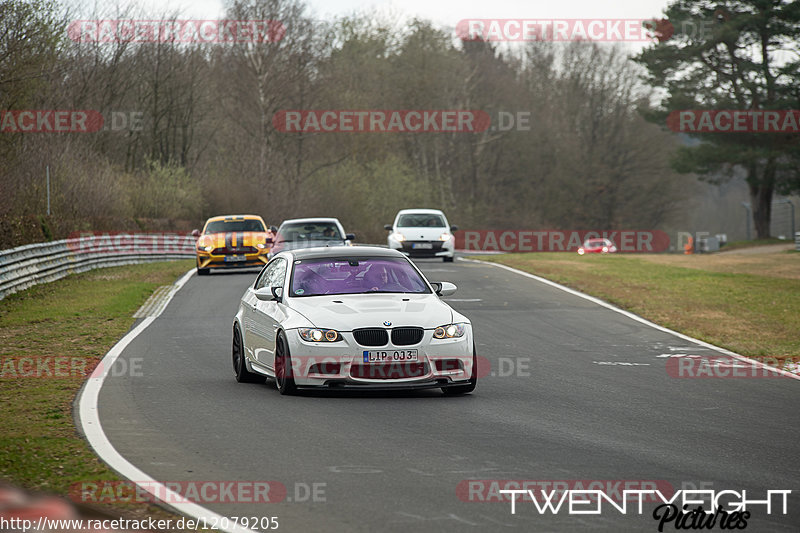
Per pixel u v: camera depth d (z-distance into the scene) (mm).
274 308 38438
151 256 137625
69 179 131625
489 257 133750
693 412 34312
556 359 48562
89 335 56406
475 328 60750
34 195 121500
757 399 37594
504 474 24125
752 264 121438
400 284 40000
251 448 27141
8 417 31875
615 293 84250
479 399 36375
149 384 39594
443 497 21750
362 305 37031
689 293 85062
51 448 27016
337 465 25031
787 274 106250
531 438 28828
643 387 40281
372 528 19297
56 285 90000
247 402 35219
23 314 66875
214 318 65938
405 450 26906
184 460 25609
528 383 40844
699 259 132375
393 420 31609
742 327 63438
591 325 63250
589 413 33625
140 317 66188
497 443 27984
